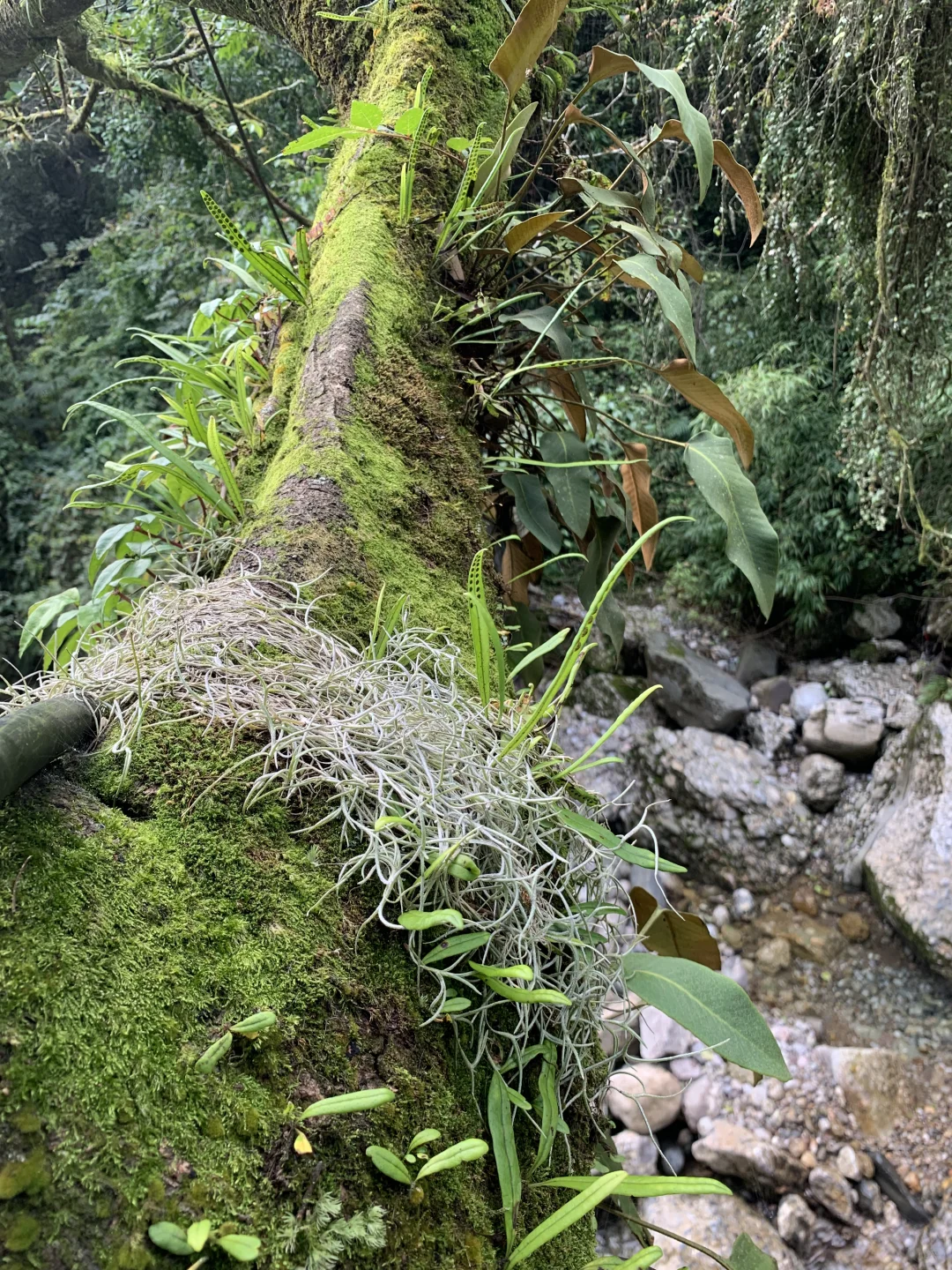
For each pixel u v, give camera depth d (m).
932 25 1.87
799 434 4.07
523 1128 0.57
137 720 0.57
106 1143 0.38
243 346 1.17
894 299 2.24
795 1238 2.41
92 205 6.96
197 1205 0.39
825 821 3.62
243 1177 0.41
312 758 0.59
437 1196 0.48
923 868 3.09
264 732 0.60
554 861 0.63
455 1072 0.54
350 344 0.96
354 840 0.57
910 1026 2.91
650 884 3.55
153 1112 0.40
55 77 4.31
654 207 1.08
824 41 2.08
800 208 2.43
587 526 1.12
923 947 2.97
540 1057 0.60
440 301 1.06
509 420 1.16
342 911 0.54
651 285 0.93
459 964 0.57
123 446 5.50
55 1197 0.36
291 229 4.17
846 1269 2.37
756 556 0.98
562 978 0.62
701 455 1.04
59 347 6.24
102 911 0.46
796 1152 2.58
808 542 4.18
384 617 0.78
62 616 0.95
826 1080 2.77
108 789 0.54
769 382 3.88
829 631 4.39
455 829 0.58
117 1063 0.41
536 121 1.39
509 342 1.11
